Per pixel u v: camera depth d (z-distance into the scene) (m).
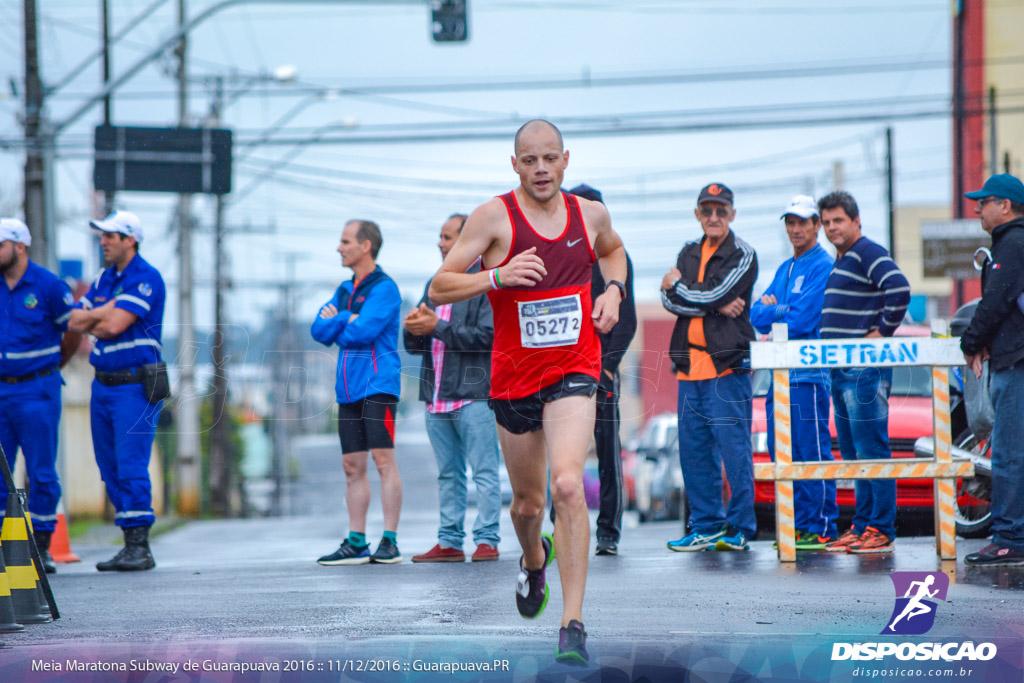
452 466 19.98
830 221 19.08
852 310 19.02
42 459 19.75
